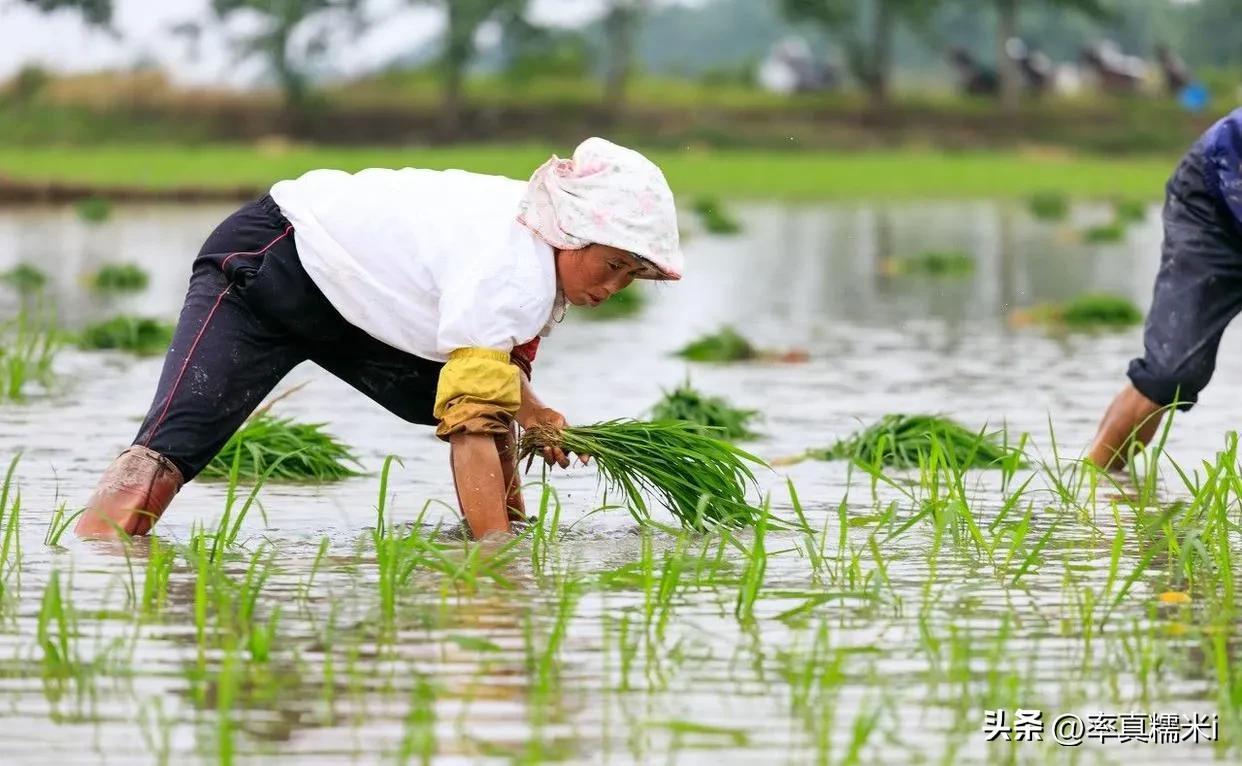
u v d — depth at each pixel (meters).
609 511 10.25
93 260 32.69
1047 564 8.80
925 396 15.70
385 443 12.91
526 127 90.06
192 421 9.25
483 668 6.80
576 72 98.56
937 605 7.88
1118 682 6.74
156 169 62.03
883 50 94.12
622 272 8.87
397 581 8.15
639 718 6.25
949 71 163.25
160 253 34.59
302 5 89.25
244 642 7.11
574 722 6.20
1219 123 11.45
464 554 8.76
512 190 9.12
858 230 45.34
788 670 6.82
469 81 99.50
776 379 17.00
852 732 6.14
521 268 8.77
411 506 10.38
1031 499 10.73
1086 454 12.38
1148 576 8.51
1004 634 7.27
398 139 88.50
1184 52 170.62
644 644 7.16
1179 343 11.45
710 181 66.25
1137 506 10.34
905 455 11.94
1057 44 177.38
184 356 9.27
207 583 8.09
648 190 8.73
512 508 9.75
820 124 92.38
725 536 8.52
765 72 104.81
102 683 6.60
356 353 9.48
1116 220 47.59
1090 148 90.50
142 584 8.13
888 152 89.06
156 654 6.98
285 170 61.72
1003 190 64.12
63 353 18.64
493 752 5.90
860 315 24.42
